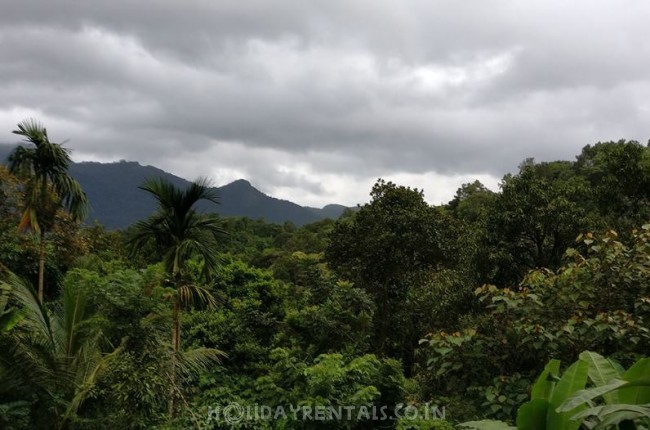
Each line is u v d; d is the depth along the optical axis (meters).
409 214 16.83
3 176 12.62
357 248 17.28
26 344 6.54
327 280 14.62
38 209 11.20
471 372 4.71
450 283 14.88
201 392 9.94
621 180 13.12
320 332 11.55
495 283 13.40
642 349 4.39
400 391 7.95
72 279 7.89
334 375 7.54
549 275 5.37
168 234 8.41
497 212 13.51
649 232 4.97
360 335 12.20
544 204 13.02
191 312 12.11
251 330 12.02
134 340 7.02
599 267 4.88
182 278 8.50
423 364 7.75
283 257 34.31
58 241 13.66
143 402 6.62
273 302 14.82
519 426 2.62
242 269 15.11
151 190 8.11
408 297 17.31
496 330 4.80
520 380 4.37
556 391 2.58
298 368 8.05
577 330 4.39
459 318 11.91
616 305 4.80
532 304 4.75
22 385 6.36
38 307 7.34
